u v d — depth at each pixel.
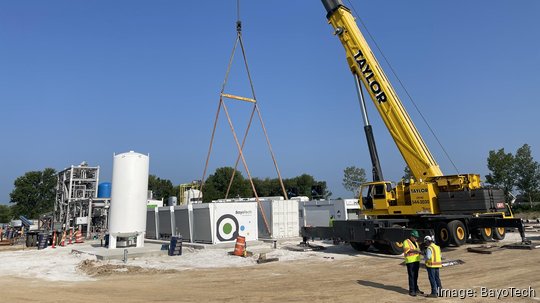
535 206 56.31
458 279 13.01
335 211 36.59
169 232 30.08
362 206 23.05
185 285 13.42
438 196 20.28
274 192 107.62
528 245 19.41
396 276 14.21
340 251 22.22
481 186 20.62
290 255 20.81
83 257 21.50
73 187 39.16
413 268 11.05
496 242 23.45
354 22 22.66
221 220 25.50
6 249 30.20
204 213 25.95
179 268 17.47
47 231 33.19
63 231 32.94
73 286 13.57
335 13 22.55
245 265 18.05
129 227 23.89
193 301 10.91
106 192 39.28
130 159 24.42
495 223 19.86
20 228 49.72
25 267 18.95
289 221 32.94
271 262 18.64
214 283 13.70
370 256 19.77
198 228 26.55
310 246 23.42
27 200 101.19
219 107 27.70
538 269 14.28
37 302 11.02
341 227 21.58
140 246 24.19
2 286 13.82
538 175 55.28
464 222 20.77
